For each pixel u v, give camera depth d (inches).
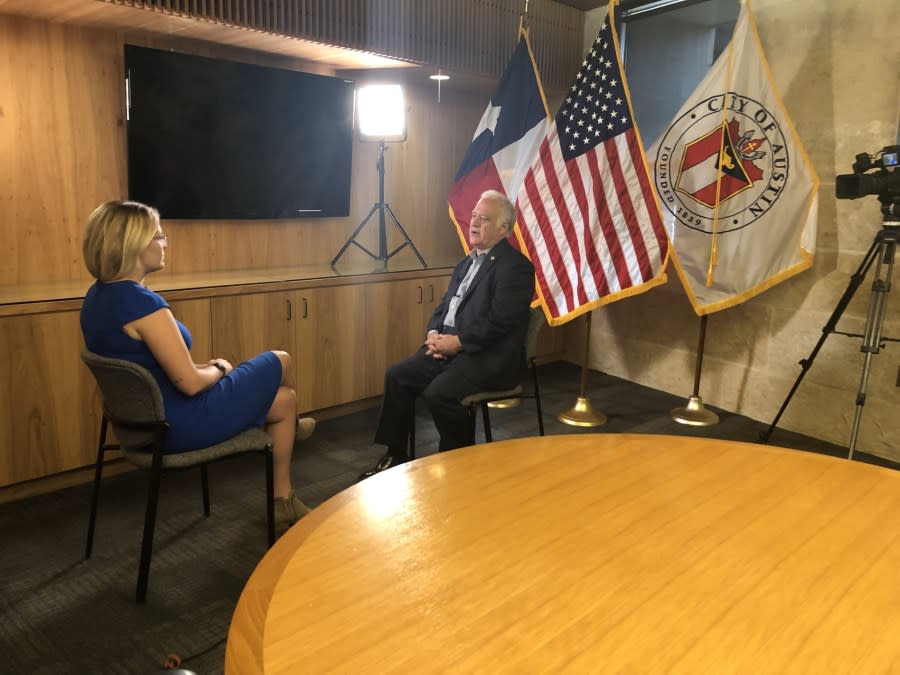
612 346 183.0
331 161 156.3
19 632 75.8
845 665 31.8
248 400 86.4
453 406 107.3
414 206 177.9
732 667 31.5
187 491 111.6
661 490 50.9
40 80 118.3
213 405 83.2
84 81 123.0
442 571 39.1
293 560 39.8
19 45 115.4
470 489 50.1
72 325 106.7
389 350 151.2
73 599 82.1
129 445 81.7
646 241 135.0
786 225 134.6
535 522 45.3
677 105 170.4
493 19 164.4
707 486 51.9
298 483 115.7
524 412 154.3
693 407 153.4
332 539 42.4
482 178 147.9
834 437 140.3
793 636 33.9
